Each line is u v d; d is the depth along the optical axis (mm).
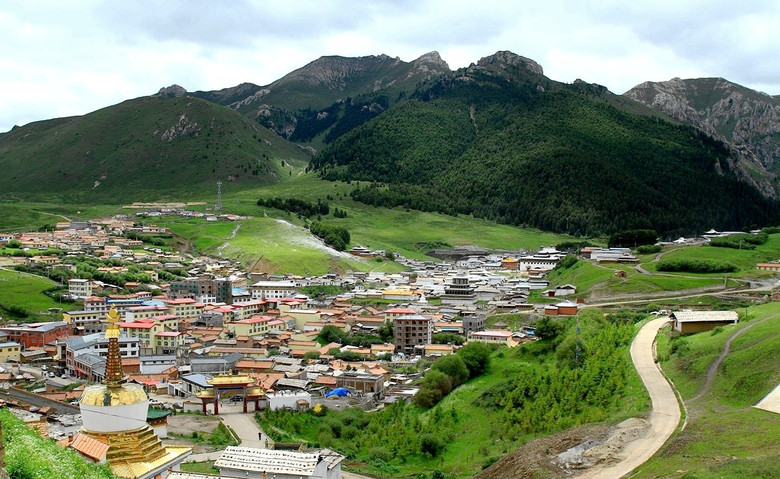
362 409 170750
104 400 72375
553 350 179000
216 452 121812
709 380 112812
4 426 63656
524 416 129625
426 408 163125
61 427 116562
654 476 78625
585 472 85312
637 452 88688
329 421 154750
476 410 151250
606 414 111812
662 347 142500
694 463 79562
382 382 195500
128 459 71875
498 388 156000
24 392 151625
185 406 168125
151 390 190000
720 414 96688
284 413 160750
